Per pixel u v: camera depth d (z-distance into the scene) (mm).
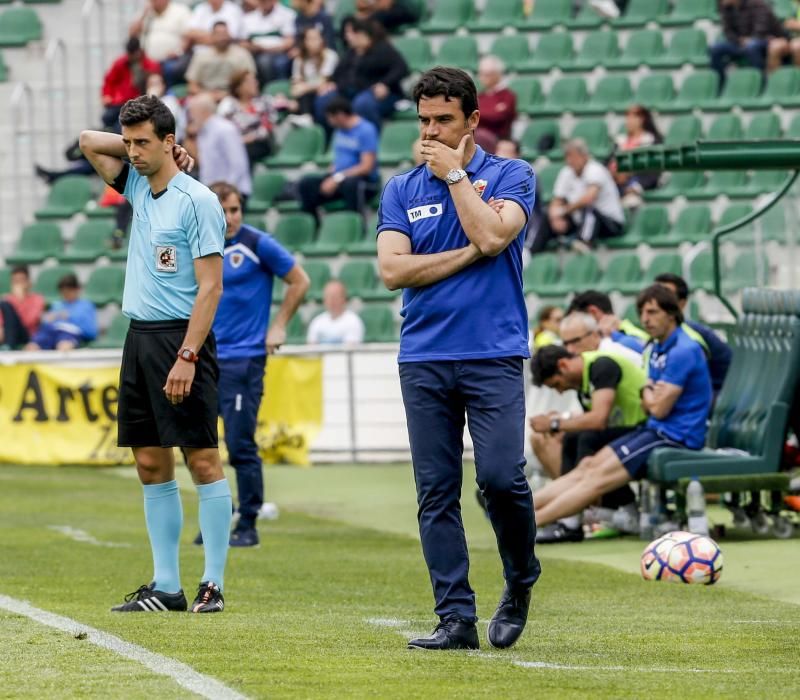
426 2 56719
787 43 50438
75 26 56719
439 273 13852
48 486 34562
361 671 12742
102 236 49688
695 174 47156
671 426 25531
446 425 14047
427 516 14094
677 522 25625
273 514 29812
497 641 14203
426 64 53406
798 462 27750
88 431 39000
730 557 23391
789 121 49281
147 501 17109
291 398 38500
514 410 13875
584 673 12906
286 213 48344
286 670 12750
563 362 26125
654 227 45562
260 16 53875
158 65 50594
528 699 11586
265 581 20422
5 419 39344
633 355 27141
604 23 53688
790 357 25297
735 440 26609
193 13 53875
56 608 16906
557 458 28094
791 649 14609
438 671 12789
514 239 14117
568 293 44000
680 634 15625
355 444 39219
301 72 51594
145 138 16500
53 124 53875
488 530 27828
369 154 47438
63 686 11992
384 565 22562
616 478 25453
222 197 25047
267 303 25406
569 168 45125
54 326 43594
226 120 46531
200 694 11641
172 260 16703
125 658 13312
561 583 20625
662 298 25406
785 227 32250
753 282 32594
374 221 47906
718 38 52500
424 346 13984
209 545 17078
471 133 14188
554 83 51500
